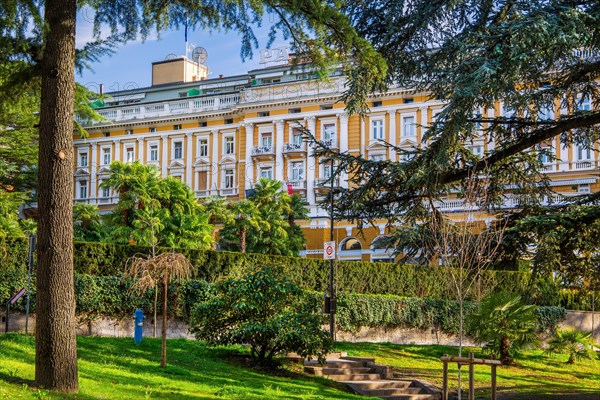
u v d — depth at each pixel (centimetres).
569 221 1716
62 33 1239
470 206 1803
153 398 1295
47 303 1196
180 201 4806
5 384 1174
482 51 1552
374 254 5959
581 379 2658
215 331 1994
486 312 2659
